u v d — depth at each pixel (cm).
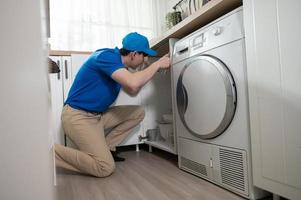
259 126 93
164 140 204
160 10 279
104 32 251
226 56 110
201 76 126
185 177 138
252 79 96
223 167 117
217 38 115
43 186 33
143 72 143
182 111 146
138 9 268
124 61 159
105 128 183
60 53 195
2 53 32
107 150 151
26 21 33
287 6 81
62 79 195
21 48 33
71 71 197
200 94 127
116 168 163
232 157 110
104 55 146
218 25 116
